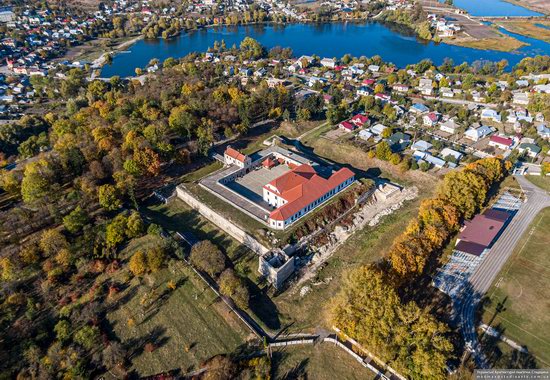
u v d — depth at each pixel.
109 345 94.56
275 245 119.31
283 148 177.50
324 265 119.31
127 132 162.75
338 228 131.88
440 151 173.75
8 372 89.06
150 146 155.25
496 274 110.62
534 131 182.12
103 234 120.94
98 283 110.50
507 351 90.50
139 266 110.69
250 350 94.38
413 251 105.38
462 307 101.25
